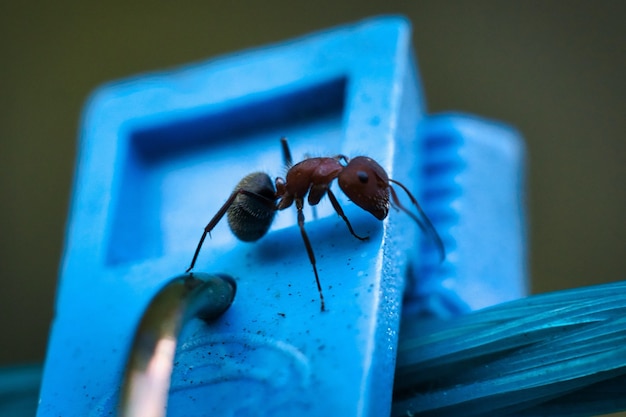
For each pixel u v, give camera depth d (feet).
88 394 0.19
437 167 0.25
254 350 0.18
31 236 0.36
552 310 0.18
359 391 0.17
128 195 0.22
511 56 0.38
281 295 0.18
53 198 0.36
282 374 0.18
